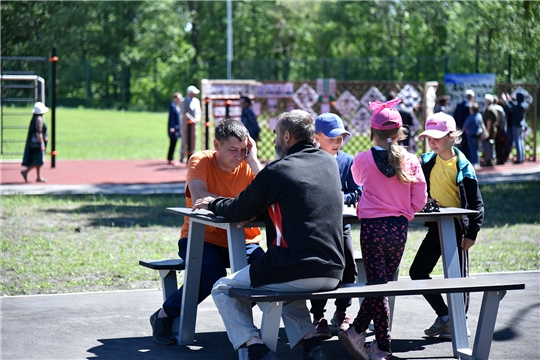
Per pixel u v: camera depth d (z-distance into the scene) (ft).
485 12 95.55
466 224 22.21
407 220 19.80
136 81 225.35
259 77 171.83
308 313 19.92
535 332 23.25
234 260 19.61
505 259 35.83
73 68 207.72
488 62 98.68
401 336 23.07
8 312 25.30
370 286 18.72
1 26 138.41
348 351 20.52
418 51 214.48
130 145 118.52
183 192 62.39
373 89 87.40
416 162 19.70
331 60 174.60
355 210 21.71
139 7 230.68
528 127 90.48
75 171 79.56
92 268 32.96
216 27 250.98
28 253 35.88
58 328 23.36
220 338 22.59
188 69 222.89
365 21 226.17
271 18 241.35
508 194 59.98
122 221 46.75
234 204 18.66
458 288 18.65
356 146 91.15
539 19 73.46
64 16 195.83
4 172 77.00
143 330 23.38
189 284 21.59
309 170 18.28
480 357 20.16
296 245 17.74
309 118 19.06
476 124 78.43
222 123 21.75
